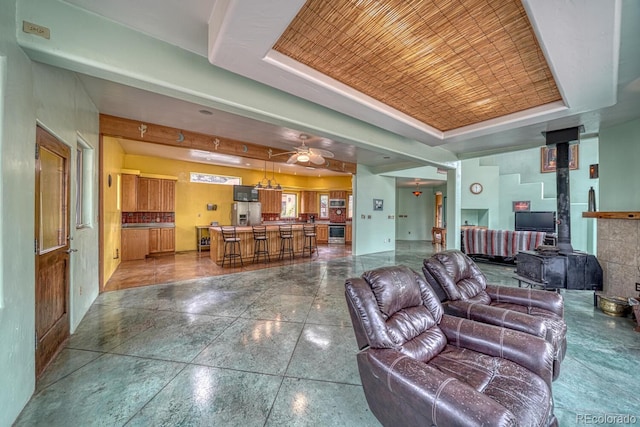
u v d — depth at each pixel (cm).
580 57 175
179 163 777
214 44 178
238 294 404
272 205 964
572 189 812
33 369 182
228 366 218
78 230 296
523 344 154
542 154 916
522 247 608
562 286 363
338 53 197
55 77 224
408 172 859
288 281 482
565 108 269
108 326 290
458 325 181
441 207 1111
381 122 311
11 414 155
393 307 171
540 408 118
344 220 1066
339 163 731
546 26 149
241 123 415
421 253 816
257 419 163
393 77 230
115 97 328
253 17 147
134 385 193
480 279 275
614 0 129
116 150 543
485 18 159
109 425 157
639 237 322
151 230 713
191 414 166
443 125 347
